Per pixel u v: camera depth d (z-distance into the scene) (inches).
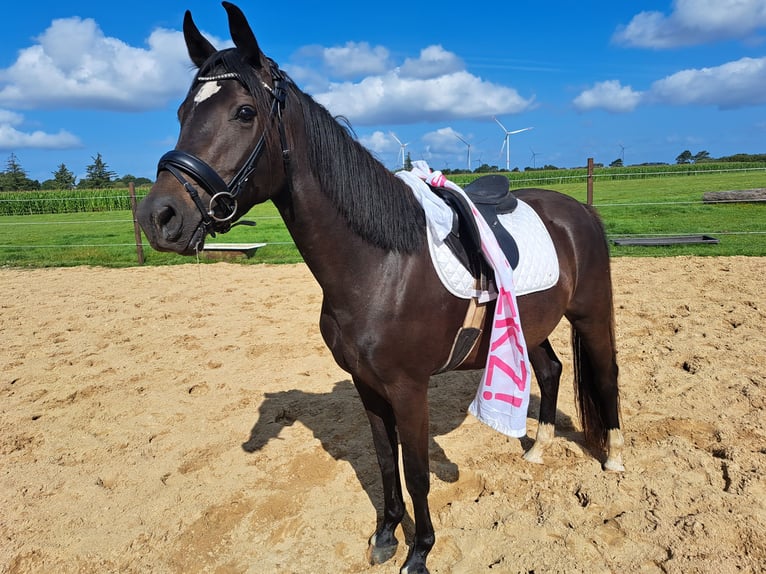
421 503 80.0
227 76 62.3
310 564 86.9
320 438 128.6
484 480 106.3
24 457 124.4
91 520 100.3
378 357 72.9
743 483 97.3
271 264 370.9
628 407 133.4
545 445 115.6
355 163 70.4
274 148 64.6
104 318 241.0
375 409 84.1
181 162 58.9
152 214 57.4
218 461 120.0
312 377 167.9
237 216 63.7
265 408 146.1
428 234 74.6
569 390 149.3
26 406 152.1
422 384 76.2
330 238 70.3
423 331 73.5
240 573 85.7
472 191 94.3
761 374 143.8
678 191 725.3
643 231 420.5
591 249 100.5
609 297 104.9
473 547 87.3
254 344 199.5
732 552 81.6
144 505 104.3
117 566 88.6
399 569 85.3
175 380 167.9
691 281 254.2
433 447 121.3
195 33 72.1
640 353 166.9
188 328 223.5
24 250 454.0
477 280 78.1
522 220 92.7
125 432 135.3
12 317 245.4
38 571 87.9
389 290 71.5
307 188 68.5
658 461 108.0
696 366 152.4
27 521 100.1
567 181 1095.6
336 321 75.9
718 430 117.0
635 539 86.0
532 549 85.0
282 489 108.0
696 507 92.5
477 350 84.0
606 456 111.7
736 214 476.4
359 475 111.9
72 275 351.6
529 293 85.3
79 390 159.6
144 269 366.6
